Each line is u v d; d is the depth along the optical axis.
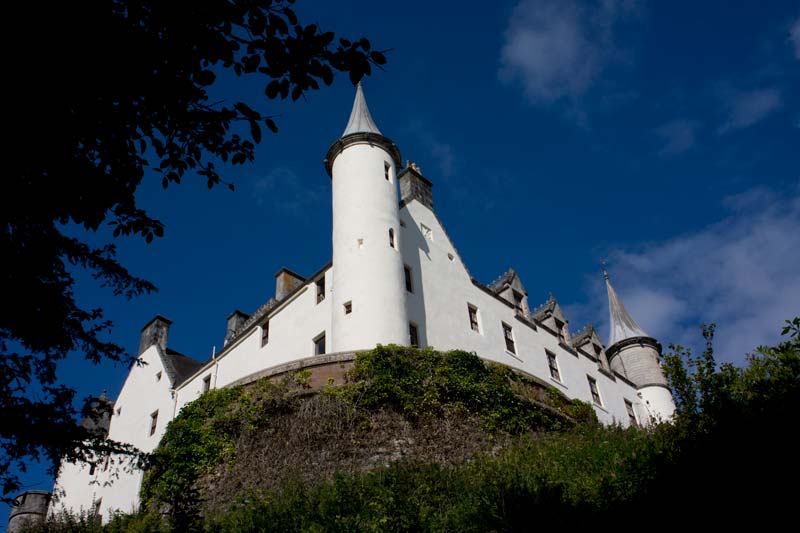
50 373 8.23
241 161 7.89
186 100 7.38
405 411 18.72
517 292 30.31
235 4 6.62
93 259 8.41
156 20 6.86
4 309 7.61
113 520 19.58
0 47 6.21
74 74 6.65
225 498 17.62
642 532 10.70
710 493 10.34
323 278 24.45
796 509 9.37
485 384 20.48
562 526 11.40
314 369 19.61
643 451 13.30
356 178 24.47
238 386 20.27
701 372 12.82
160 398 30.36
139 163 7.76
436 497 13.71
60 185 7.40
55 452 8.06
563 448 16.66
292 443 18.02
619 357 38.88
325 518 13.12
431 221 27.25
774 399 10.59
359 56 6.78
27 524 24.38
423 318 23.47
